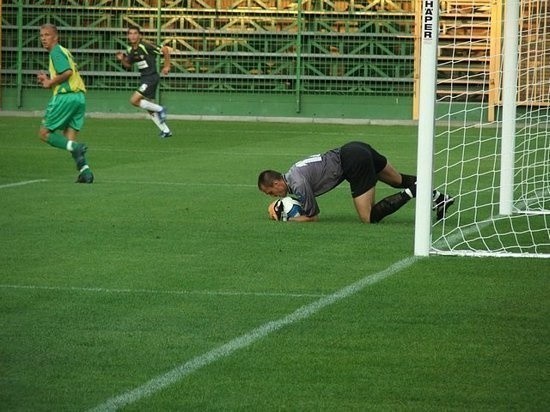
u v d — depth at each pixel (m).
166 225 27.94
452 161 48.53
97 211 30.33
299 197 28.44
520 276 21.66
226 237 26.12
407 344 16.39
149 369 14.95
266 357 15.60
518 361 15.51
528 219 30.58
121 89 76.88
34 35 77.06
